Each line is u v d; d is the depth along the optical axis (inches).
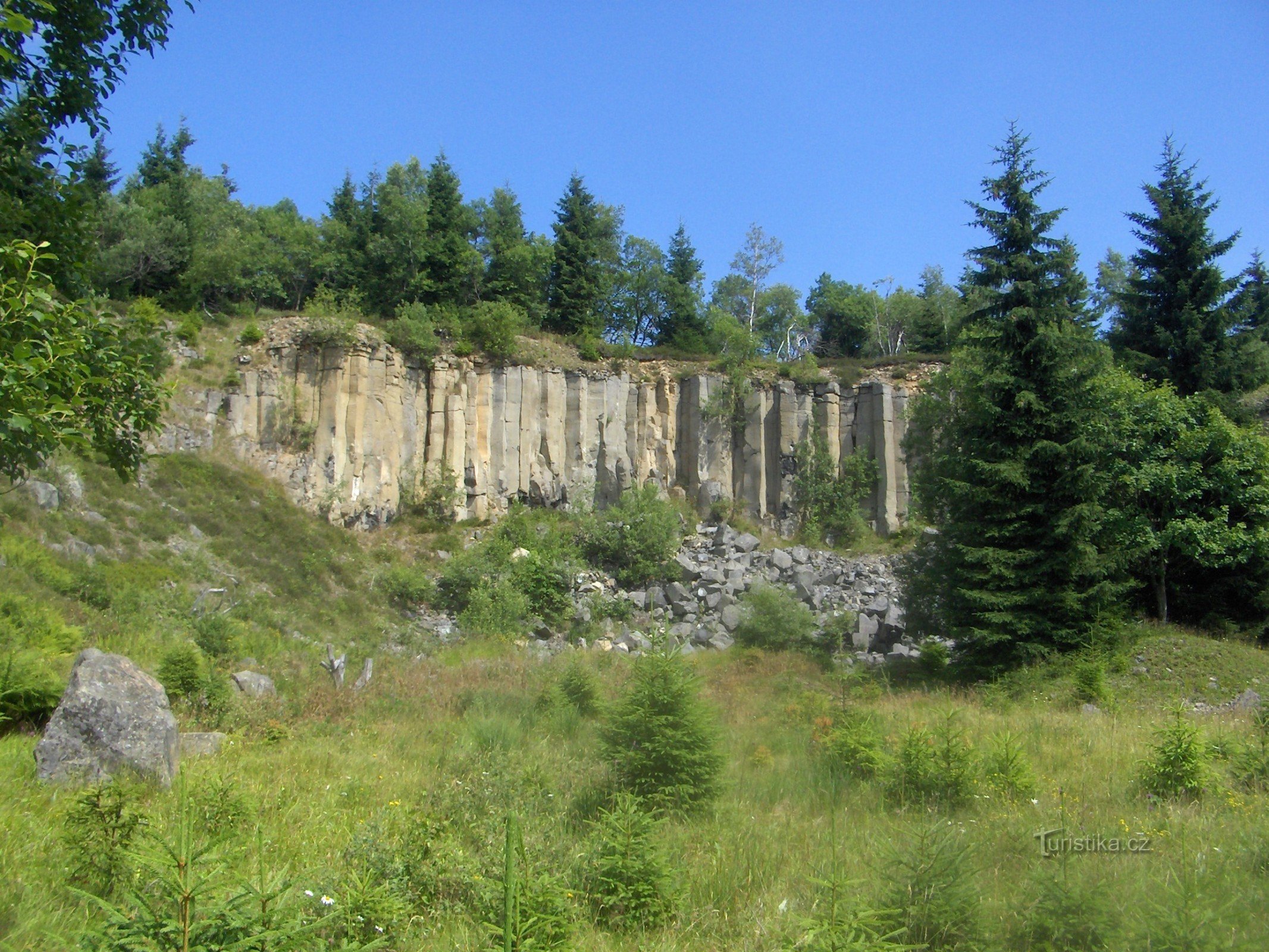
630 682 431.8
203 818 302.4
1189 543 1071.6
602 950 231.3
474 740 503.2
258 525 1246.3
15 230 390.6
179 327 1440.7
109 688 373.4
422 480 1519.4
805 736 529.7
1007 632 926.4
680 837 322.3
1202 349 1307.8
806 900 256.2
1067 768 452.4
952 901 226.7
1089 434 1010.1
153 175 2228.1
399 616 1247.5
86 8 398.9
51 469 1011.3
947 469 1010.7
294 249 1942.7
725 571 1407.5
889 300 2504.9
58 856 254.1
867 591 1341.0
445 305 1777.8
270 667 792.3
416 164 2368.4
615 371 1722.4
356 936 216.8
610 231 2377.0
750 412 1713.8
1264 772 407.8
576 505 1544.0
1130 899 232.8
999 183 1061.1
